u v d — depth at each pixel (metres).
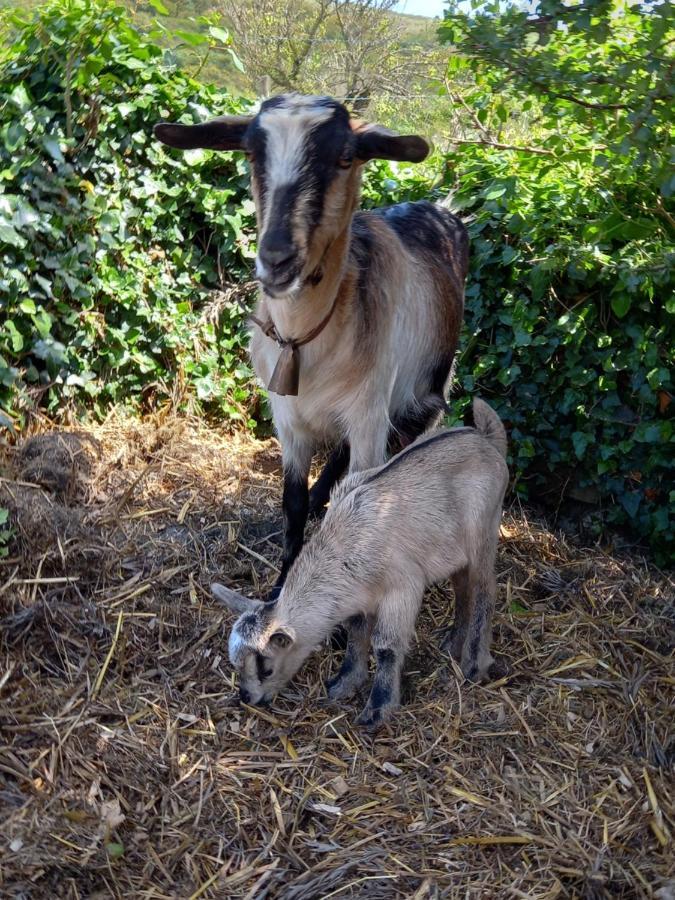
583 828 0.95
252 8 4.33
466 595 1.19
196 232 1.85
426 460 1.11
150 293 1.75
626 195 1.47
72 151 1.64
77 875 0.84
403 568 1.09
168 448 1.65
